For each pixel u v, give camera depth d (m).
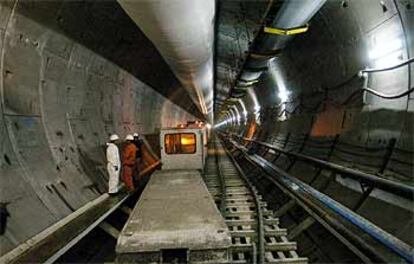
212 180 10.73
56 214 5.22
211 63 8.10
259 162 14.05
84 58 7.58
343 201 6.41
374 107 6.13
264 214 6.93
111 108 10.05
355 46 6.37
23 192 4.82
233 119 41.72
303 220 6.67
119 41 8.75
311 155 9.18
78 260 5.18
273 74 12.59
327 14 6.56
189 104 27.78
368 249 4.18
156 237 3.82
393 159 5.33
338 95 7.78
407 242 4.17
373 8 5.35
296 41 8.54
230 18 8.96
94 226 5.23
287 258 4.90
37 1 5.16
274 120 15.72
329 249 5.36
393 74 5.43
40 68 5.94
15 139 5.06
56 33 6.09
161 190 6.59
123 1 3.23
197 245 3.78
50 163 5.89
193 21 3.85
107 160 8.11
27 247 4.20
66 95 7.08
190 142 9.86
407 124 5.11
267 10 5.51
